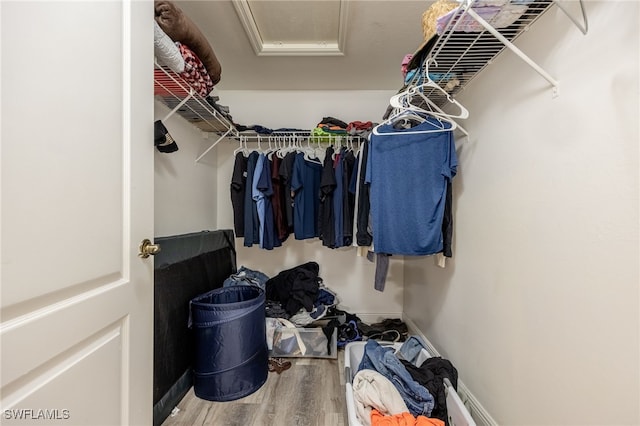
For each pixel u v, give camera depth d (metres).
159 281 1.38
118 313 0.76
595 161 0.76
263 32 1.75
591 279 0.77
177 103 1.68
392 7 1.49
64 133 0.59
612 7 0.71
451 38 1.03
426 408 1.20
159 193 1.63
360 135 2.23
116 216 0.75
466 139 1.45
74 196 0.61
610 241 0.72
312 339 1.93
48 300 0.56
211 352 1.50
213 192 2.45
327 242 2.09
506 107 1.13
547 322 0.92
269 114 2.56
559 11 0.87
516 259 1.07
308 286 2.14
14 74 0.49
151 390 0.93
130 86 0.80
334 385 1.64
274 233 2.17
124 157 0.78
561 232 0.87
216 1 1.45
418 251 1.41
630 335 0.67
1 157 0.47
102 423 0.71
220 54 1.93
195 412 1.41
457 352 1.54
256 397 1.53
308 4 1.52
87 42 0.65
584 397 0.79
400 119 1.43
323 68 2.14
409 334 2.29
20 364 0.50
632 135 0.67
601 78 0.74
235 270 2.43
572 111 0.83
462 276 1.49
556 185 0.88
